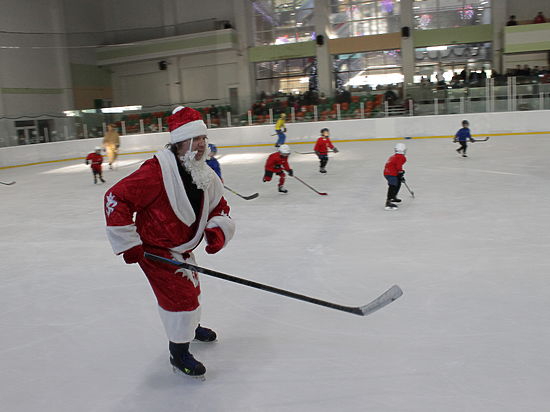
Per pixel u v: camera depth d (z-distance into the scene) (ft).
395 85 67.41
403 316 10.30
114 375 8.46
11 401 7.80
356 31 69.56
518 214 19.02
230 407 7.30
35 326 10.81
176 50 72.79
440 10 66.23
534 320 9.81
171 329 7.54
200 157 6.97
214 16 74.13
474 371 7.98
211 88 75.31
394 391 7.50
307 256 15.15
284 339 9.47
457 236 16.47
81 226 21.68
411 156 39.04
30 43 68.03
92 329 10.48
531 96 49.57
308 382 7.88
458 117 51.29
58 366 8.89
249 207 23.49
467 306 10.67
